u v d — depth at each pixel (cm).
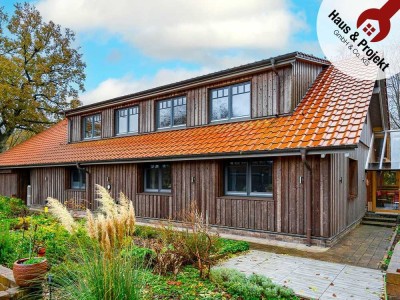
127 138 1580
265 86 1128
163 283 549
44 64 2838
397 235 1059
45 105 2905
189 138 1230
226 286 541
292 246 880
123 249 438
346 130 848
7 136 2862
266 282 540
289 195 923
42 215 1155
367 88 1017
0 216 1145
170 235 746
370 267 698
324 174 869
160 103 1490
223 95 1257
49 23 2909
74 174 1683
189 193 1153
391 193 1455
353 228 1175
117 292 396
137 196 1327
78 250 560
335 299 522
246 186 1041
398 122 2477
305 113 1027
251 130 1078
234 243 857
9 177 2042
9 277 515
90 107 1762
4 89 2475
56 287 475
